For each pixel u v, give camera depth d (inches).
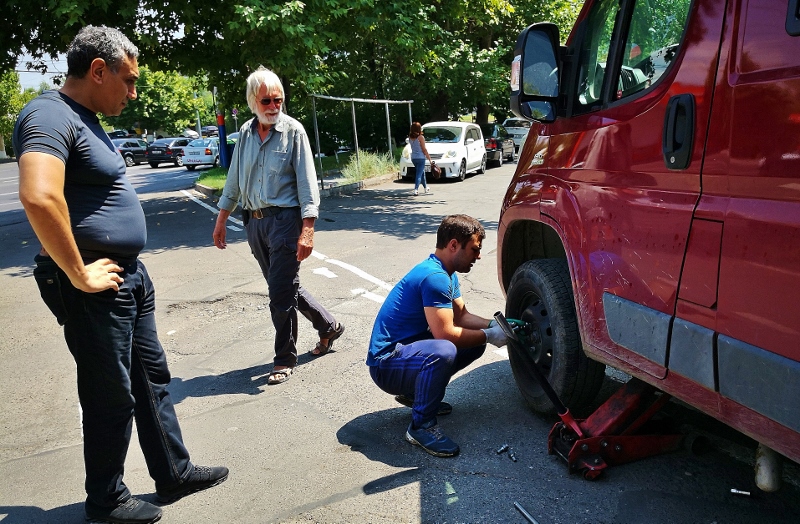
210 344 211.9
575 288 124.3
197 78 610.5
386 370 139.9
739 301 85.4
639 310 105.1
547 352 141.0
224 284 285.4
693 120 94.0
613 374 170.4
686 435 127.3
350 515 113.4
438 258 142.6
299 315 235.8
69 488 129.3
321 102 1075.3
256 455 137.0
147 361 117.1
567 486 118.4
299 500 119.2
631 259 107.5
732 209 86.4
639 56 109.4
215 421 154.6
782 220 78.6
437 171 620.1
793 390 77.2
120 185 108.0
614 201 112.0
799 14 78.2
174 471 120.3
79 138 100.7
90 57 101.2
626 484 118.0
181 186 861.2
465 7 671.8
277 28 449.4
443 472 125.7
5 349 217.2
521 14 980.6
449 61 812.6
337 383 173.3
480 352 147.7
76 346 106.6
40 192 91.7
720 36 90.8
